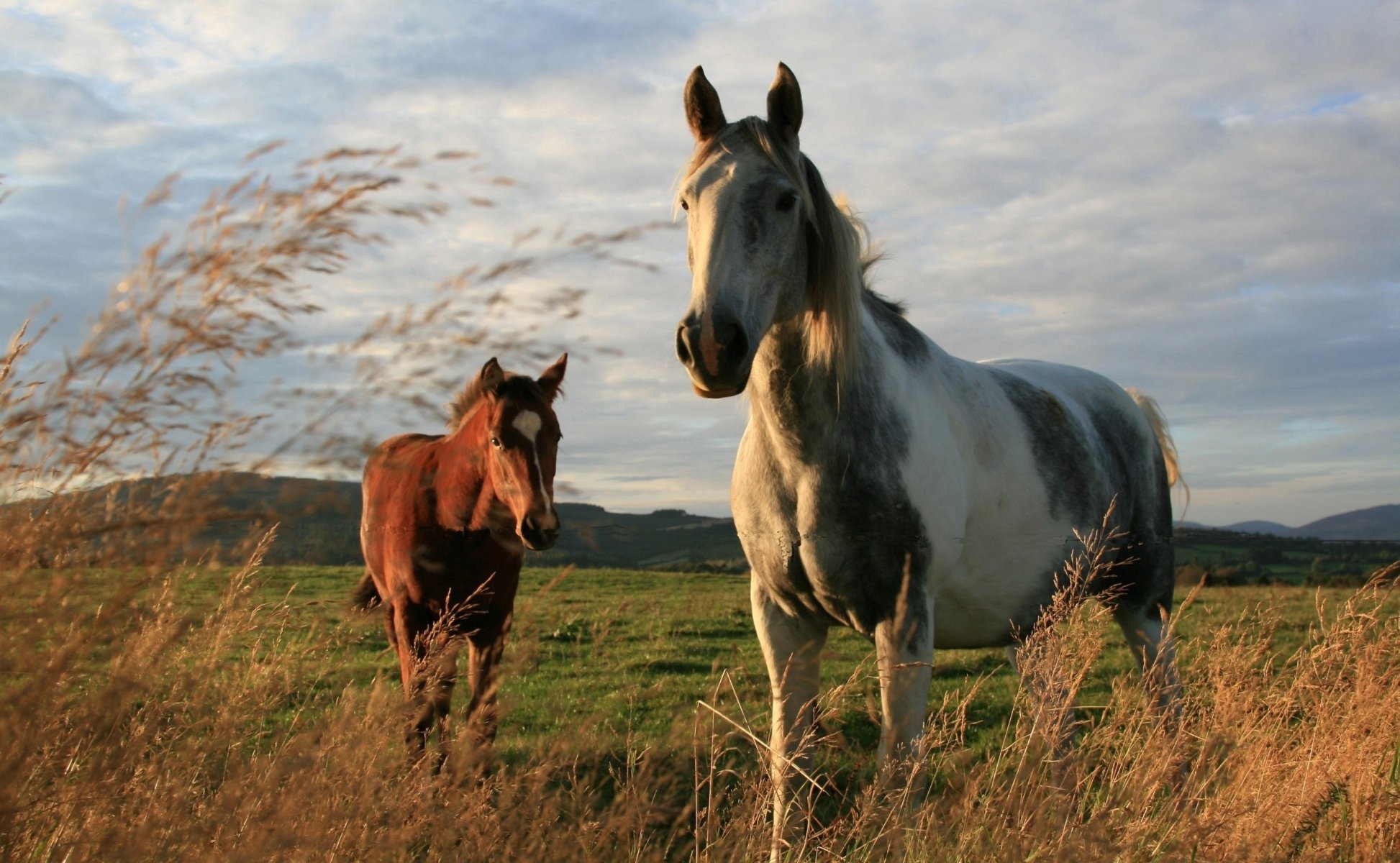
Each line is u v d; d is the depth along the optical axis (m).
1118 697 3.04
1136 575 4.29
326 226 1.15
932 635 3.12
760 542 3.19
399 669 4.48
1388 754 2.98
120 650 1.21
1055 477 3.63
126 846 1.27
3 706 1.08
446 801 1.68
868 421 3.00
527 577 16.02
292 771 1.44
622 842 2.01
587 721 2.25
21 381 1.12
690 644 8.56
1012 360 4.54
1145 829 2.31
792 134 2.92
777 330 2.95
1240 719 2.90
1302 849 2.66
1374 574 3.11
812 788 2.92
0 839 1.20
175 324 1.12
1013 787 2.26
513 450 4.27
